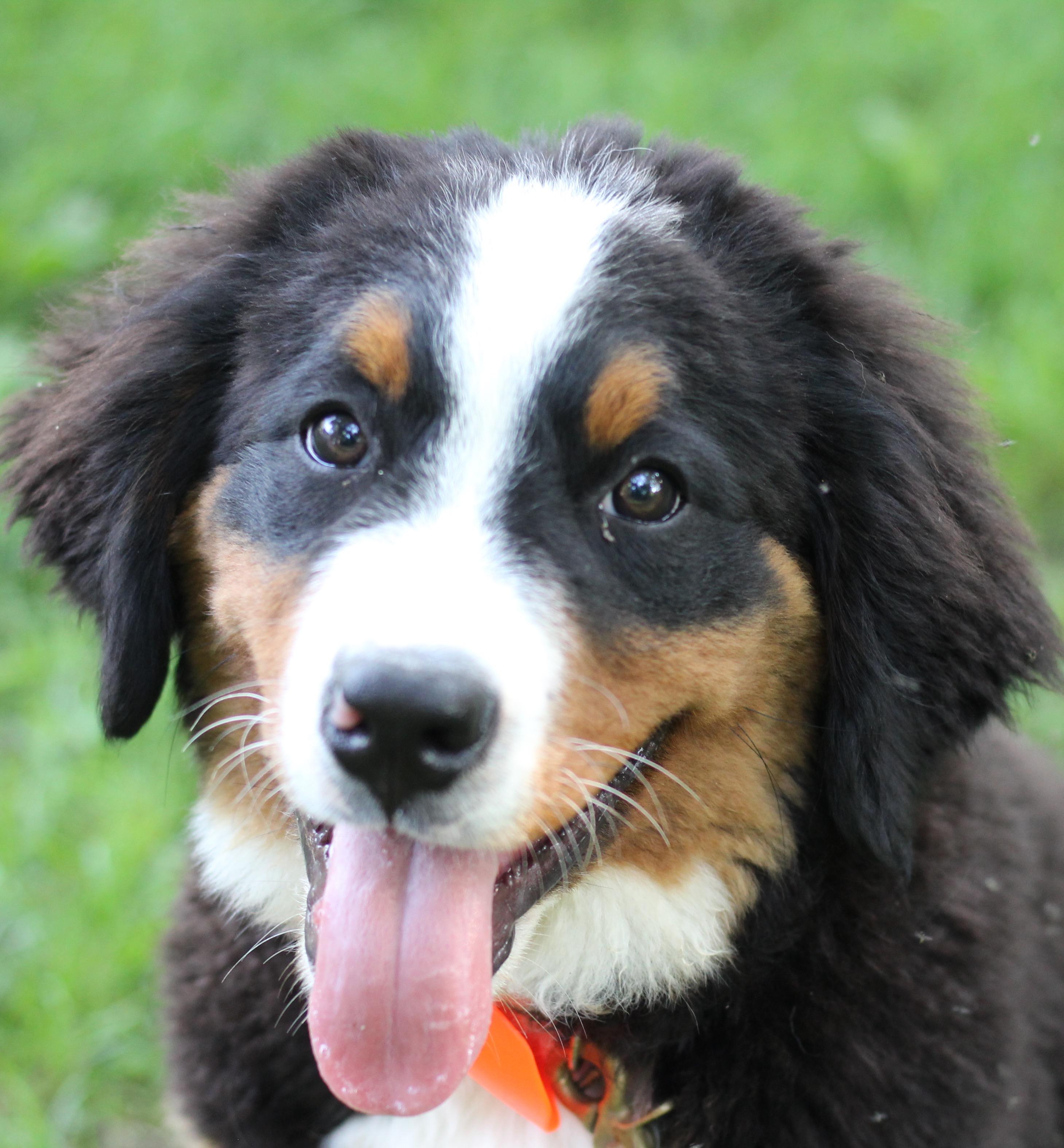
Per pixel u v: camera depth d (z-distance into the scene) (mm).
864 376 726
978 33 1510
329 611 661
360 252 712
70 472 758
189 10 1502
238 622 707
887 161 1345
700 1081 723
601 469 689
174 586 746
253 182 776
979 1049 726
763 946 726
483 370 684
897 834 715
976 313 1260
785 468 712
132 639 736
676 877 723
